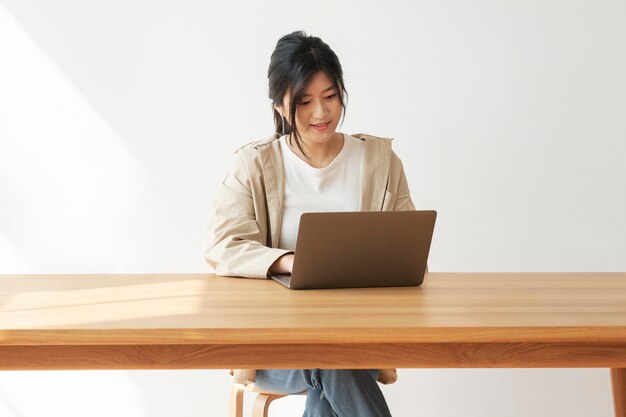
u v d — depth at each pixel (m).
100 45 2.96
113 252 3.00
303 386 1.86
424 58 2.99
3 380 3.00
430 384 3.05
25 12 2.94
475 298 1.64
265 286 1.80
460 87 3.00
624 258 3.06
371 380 1.76
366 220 1.73
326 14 2.98
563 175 3.04
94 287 1.77
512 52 3.00
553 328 1.30
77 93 2.96
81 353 1.32
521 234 3.04
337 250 1.74
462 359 1.35
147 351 1.32
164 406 3.02
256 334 1.28
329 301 1.58
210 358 1.33
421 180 3.02
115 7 2.95
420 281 1.84
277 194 2.16
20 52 2.95
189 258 3.00
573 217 3.05
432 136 3.01
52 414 3.01
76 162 2.97
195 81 2.97
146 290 1.72
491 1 2.99
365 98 2.99
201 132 2.98
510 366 1.35
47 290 1.72
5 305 1.51
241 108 2.98
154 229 3.00
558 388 3.07
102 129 2.97
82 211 2.98
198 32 2.97
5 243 2.97
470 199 3.03
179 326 1.28
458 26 2.99
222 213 2.13
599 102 3.03
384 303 1.56
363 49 2.98
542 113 3.02
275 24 2.97
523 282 1.92
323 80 2.05
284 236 2.17
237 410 2.18
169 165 2.98
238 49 2.97
